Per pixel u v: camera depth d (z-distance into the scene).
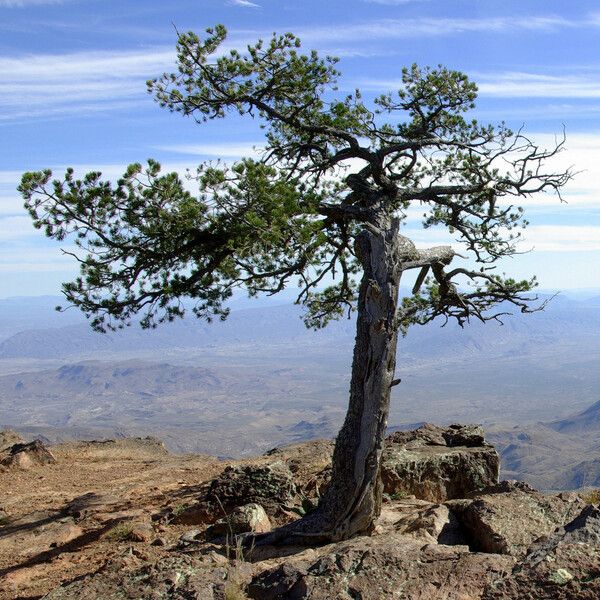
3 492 21.11
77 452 28.59
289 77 15.63
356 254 15.16
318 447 22.80
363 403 11.54
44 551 14.06
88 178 12.40
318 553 7.97
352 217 14.09
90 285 13.00
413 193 15.59
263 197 12.33
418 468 15.14
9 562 13.57
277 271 14.28
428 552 7.07
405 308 16.81
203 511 14.45
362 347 11.74
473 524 9.40
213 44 15.22
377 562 6.91
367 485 11.23
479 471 15.56
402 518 11.52
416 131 17.00
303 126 15.86
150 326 13.91
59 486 21.88
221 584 6.89
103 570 8.34
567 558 6.02
